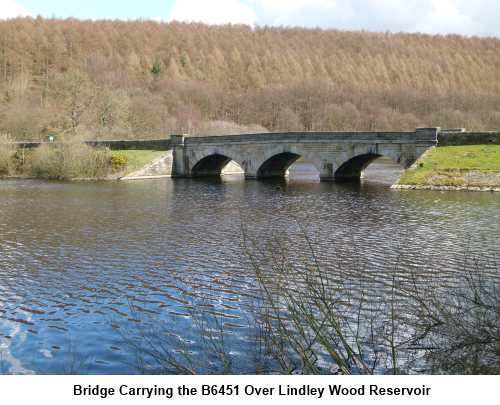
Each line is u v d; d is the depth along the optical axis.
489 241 31.55
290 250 30.03
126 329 19.72
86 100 105.38
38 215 42.91
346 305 20.31
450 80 197.00
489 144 61.28
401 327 18.30
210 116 151.38
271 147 72.88
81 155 77.50
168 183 70.06
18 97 123.12
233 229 36.41
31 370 16.97
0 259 29.02
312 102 161.25
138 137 112.75
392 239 32.53
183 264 27.69
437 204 45.94
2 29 175.12
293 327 18.67
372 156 68.81
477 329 15.90
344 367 12.96
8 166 81.44
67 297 23.12
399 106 159.88
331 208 45.38
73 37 188.25
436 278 24.45
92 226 37.94
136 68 181.62
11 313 21.47
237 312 20.94
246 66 197.25
